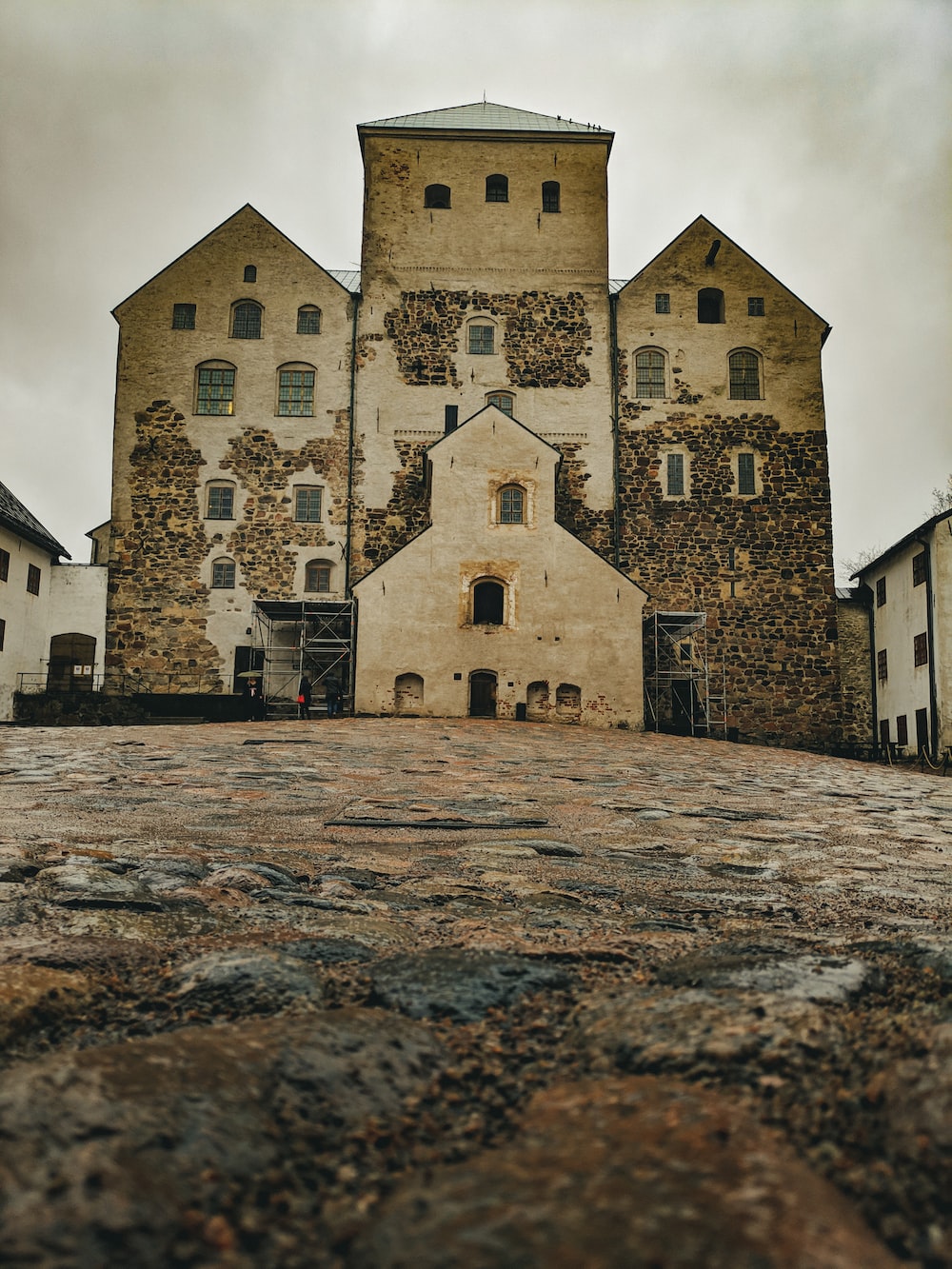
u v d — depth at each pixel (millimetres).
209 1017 2680
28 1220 1435
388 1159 1850
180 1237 1498
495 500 33750
